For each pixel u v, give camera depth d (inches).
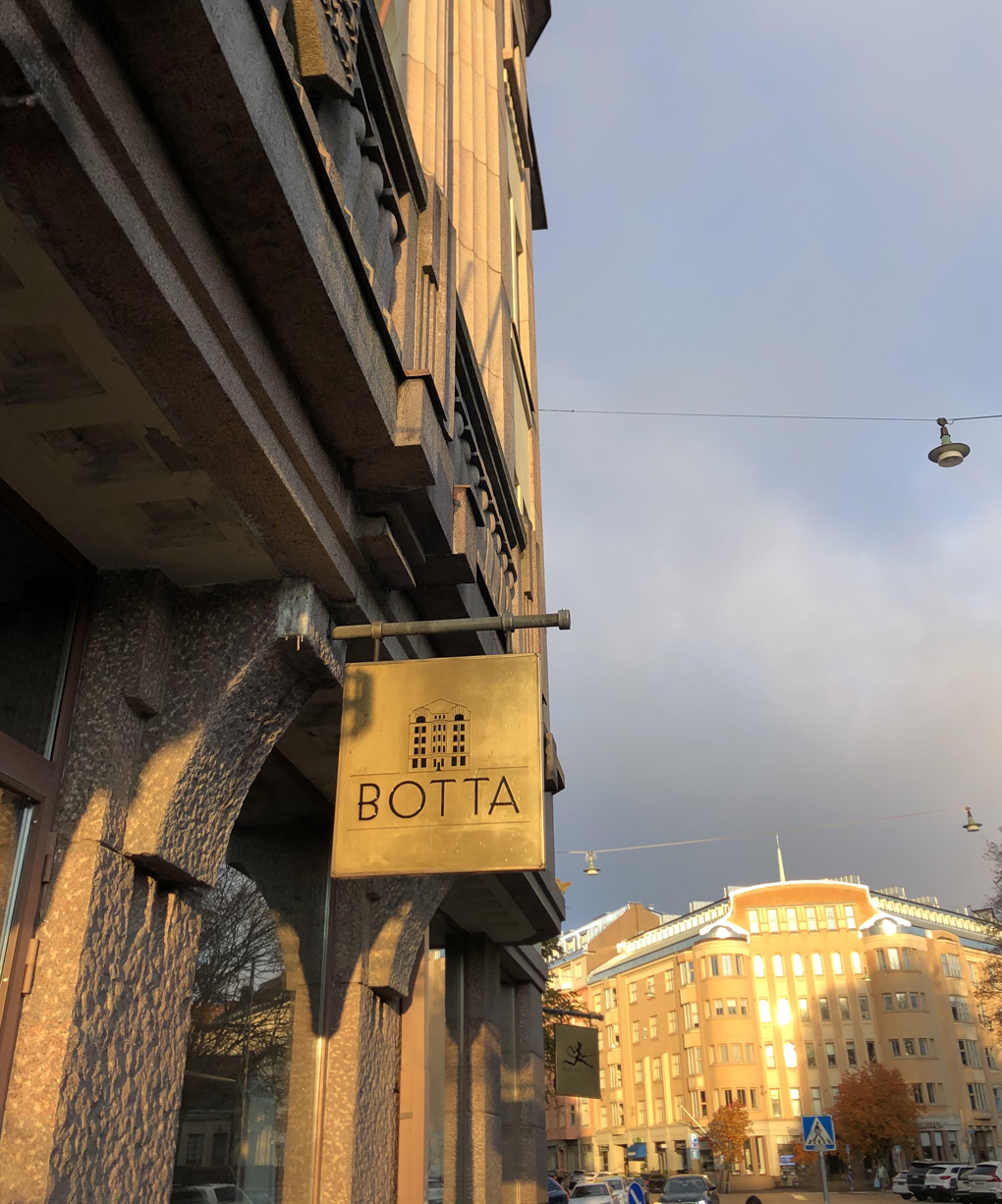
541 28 706.2
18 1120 134.1
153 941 162.2
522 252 600.1
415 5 380.2
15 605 157.4
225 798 180.9
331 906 261.7
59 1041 138.4
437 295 224.1
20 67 96.3
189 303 130.0
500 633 284.0
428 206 223.6
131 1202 147.4
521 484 506.9
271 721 190.4
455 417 247.8
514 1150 536.1
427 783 184.9
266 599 181.5
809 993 2669.8
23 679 156.4
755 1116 2516.0
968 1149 2464.3
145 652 169.9
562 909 482.9
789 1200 1836.9
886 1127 2297.0
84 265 117.9
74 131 104.5
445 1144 423.2
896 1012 2571.4
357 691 192.9
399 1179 278.1
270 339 155.3
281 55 131.0
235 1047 223.1
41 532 165.0
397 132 200.8
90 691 166.6
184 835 167.0
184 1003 167.8
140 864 162.2
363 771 186.9
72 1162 136.4
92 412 145.3
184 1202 197.5
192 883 171.9
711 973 2662.4
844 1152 2351.1
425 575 226.7
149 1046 156.8
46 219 111.8
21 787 148.8
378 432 178.1
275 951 246.1
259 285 145.2
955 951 2741.1
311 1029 245.8
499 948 491.2
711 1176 2490.2
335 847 181.6
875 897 2888.8
